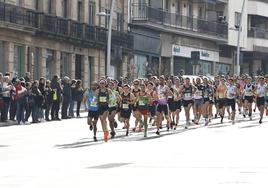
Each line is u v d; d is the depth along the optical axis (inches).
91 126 2090.3
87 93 2095.2
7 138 2129.7
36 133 2330.2
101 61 4751.5
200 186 1092.5
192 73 5836.6
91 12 4692.4
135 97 2244.1
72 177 1217.4
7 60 3607.3
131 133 2351.1
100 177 1213.7
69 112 3292.3
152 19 5088.6
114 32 4763.8
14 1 3718.0
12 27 3582.7
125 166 1381.6
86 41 4443.9
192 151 1691.7
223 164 1403.8
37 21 3868.1
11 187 1103.0
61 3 4284.0
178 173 1263.5
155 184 1120.8
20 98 2780.5
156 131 2377.0
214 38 6003.9
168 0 5413.4
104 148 1802.4
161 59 5393.7
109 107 2150.6
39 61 3981.3
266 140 2014.0
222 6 6274.6
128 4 5049.2
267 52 7052.2
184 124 2827.3
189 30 5590.6
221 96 2874.0
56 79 3048.7
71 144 1929.1
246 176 1212.5
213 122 2940.5
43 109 3080.7
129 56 4948.3
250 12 6825.8
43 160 1514.5
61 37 4138.8
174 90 2490.2
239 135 2217.0
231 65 6633.9
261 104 2888.8
